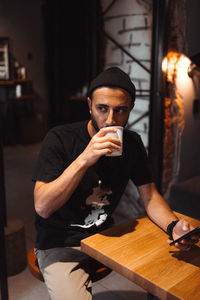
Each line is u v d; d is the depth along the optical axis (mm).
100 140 1109
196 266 1073
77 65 7066
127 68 2998
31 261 1578
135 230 1313
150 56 2803
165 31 2570
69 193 1230
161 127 2781
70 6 6754
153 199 1510
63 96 7199
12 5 6586
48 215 1294
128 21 2895
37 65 7141
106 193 1467
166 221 1344
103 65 3180
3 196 2381
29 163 5438
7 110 6652
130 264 1066
